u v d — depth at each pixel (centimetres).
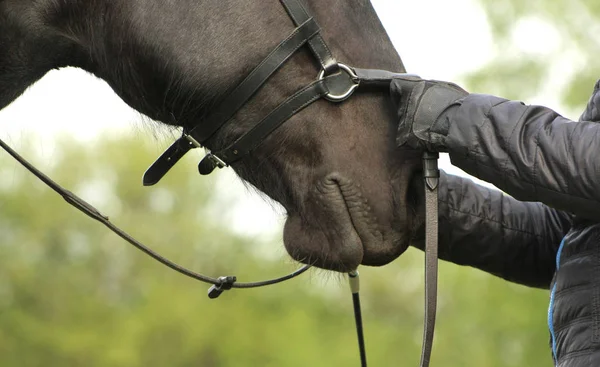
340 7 375
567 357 374
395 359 2584
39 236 3181
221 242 3216
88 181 3353
